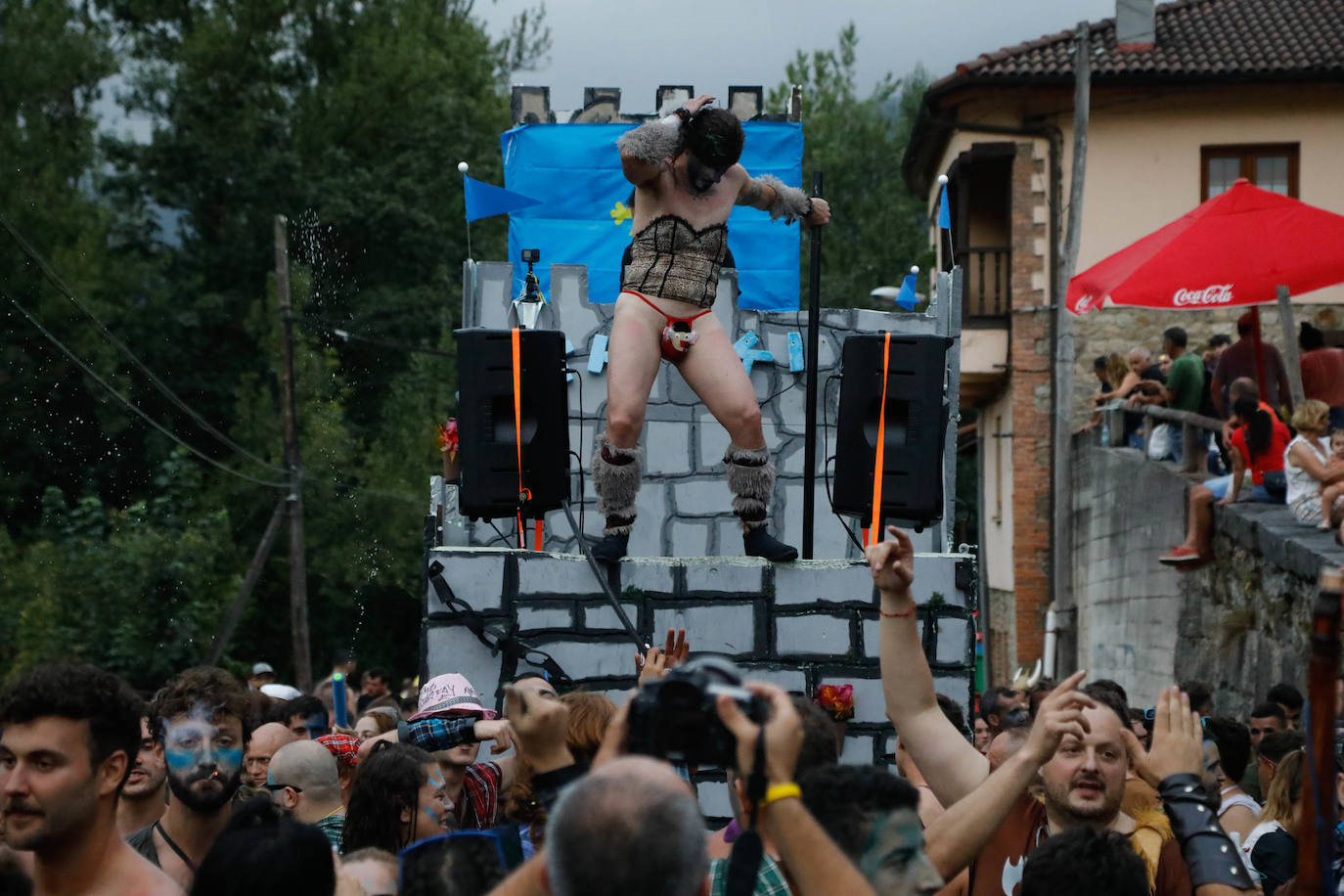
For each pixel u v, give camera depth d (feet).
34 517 91.35
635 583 24.00
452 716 20.01
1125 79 75.31
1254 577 41.73
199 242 107.34
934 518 23.35
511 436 23.12
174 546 83.30
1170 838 15.72
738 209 36.81
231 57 107.65
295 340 97.19
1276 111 76.07
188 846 16.39
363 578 96.53
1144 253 42.42
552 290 32.94
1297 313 75.10
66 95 98.37
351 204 105.40
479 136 114.62
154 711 16.56
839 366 32.58
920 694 15.78
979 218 81.66
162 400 99.14
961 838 13.12
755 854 10.66
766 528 24.86
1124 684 59.26
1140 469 57.11
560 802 9.11
